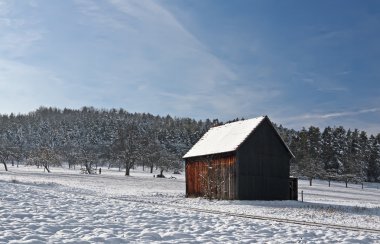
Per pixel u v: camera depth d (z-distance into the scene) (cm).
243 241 1305
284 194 4544
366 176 15175
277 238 1418
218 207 3167
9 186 2775
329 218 2589
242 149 4316
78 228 1309
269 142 4522
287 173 4600
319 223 2050
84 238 1154
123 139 11819
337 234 1582
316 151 16075
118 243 1138
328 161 15962
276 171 4522
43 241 1073
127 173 10662
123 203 2281
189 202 3656
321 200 5222
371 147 16425
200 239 1286
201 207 3042
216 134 4991
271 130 4562
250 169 4334
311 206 3716
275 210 3092
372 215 2988
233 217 1991
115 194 4022
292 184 4666
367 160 15525
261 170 4412
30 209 1648
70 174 8225
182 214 1903
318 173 13475
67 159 14612
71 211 1695
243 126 4638
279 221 2055
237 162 4266
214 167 4562
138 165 15350
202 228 1525
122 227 1411
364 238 1500
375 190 11269
